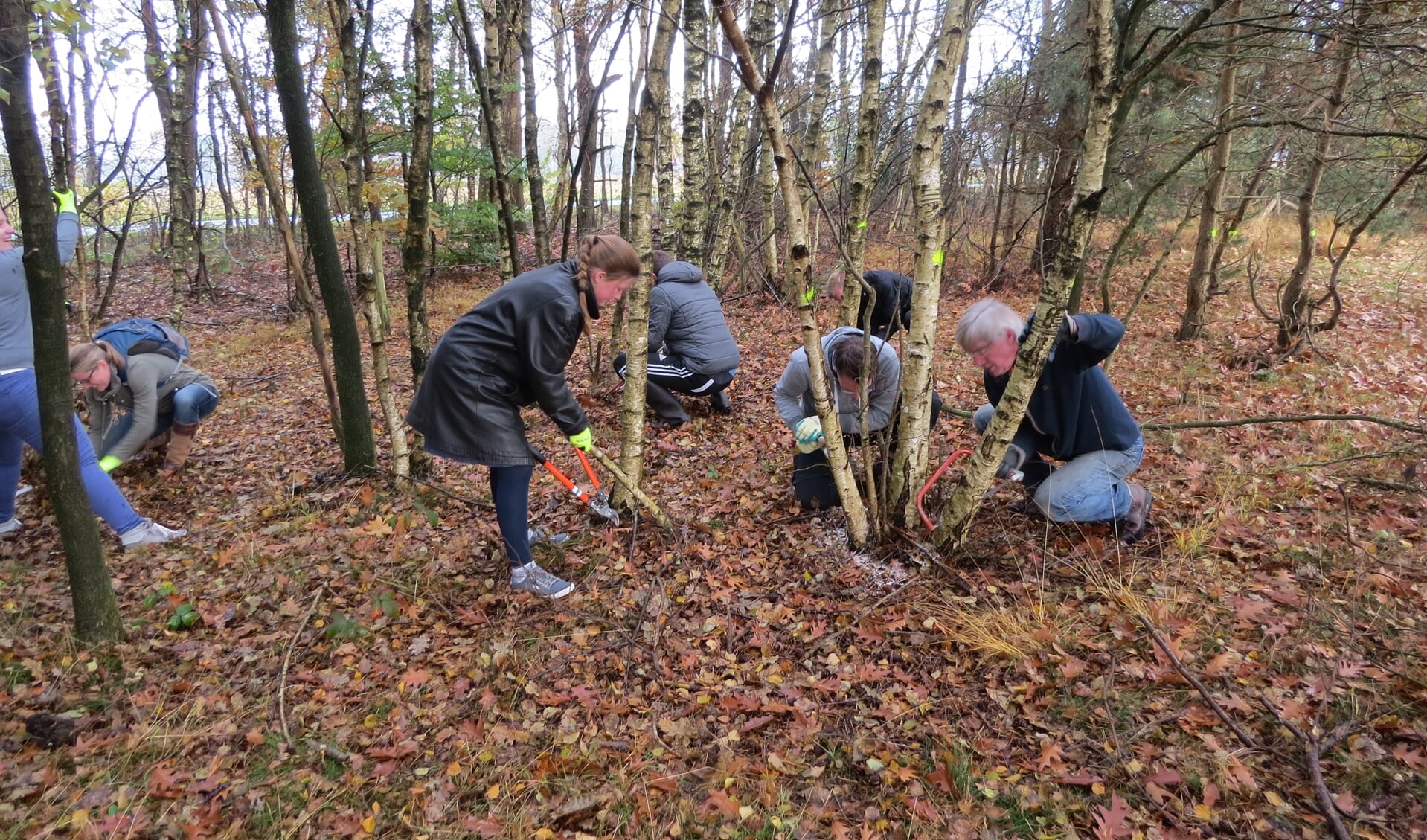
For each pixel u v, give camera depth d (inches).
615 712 106.9
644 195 142.9
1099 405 133.3
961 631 118.3
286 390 287.7
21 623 128.0
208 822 89.0
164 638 126.0
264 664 119.5
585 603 134.2
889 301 195.8
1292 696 98.3
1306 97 213.6
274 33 153.3
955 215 452.8
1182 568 127.6
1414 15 159.8
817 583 135.2
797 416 161.3
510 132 543.2
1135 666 106.0
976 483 125.0
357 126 181.2
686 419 224.7
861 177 155.0
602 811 90.6
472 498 179.9
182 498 189.8
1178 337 285.0
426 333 183.6
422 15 164.1
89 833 86.6
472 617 129.7
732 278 428.5
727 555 147.9
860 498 139.0
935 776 91.6
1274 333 283.0
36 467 198.8
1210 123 233.5
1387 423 155.1
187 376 200.4
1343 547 130.3
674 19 134.1
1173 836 81.0
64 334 110.2
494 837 87.3
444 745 102.7
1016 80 401.4
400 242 464.1
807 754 98.8
